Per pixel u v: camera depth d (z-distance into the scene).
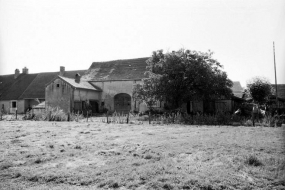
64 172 5.16
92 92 33.81
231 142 8.45
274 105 24.89
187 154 6.75
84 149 7.48
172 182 4.53
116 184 4.48
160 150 7.20
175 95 23.27
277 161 5.80
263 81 25.27
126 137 10.09
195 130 12.70
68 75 41.97
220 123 17.62
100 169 5.33
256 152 6.84
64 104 30.19
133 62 37.34
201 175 4.85
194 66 22.33
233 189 4.30
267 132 11.51
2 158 6.34
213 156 6.40
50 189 4.33
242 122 17.31
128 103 33.94
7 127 14.39
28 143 8.62
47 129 13.26
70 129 13.29
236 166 5.47
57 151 7.20
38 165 5.77
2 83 45.03
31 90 40.22
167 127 14.72
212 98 24.55
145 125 16.25
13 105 40.19
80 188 4.38
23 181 4.78
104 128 14.02
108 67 38.16
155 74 24.12
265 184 4.49
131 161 5.96
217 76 23.39
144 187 4.37
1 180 4.83
